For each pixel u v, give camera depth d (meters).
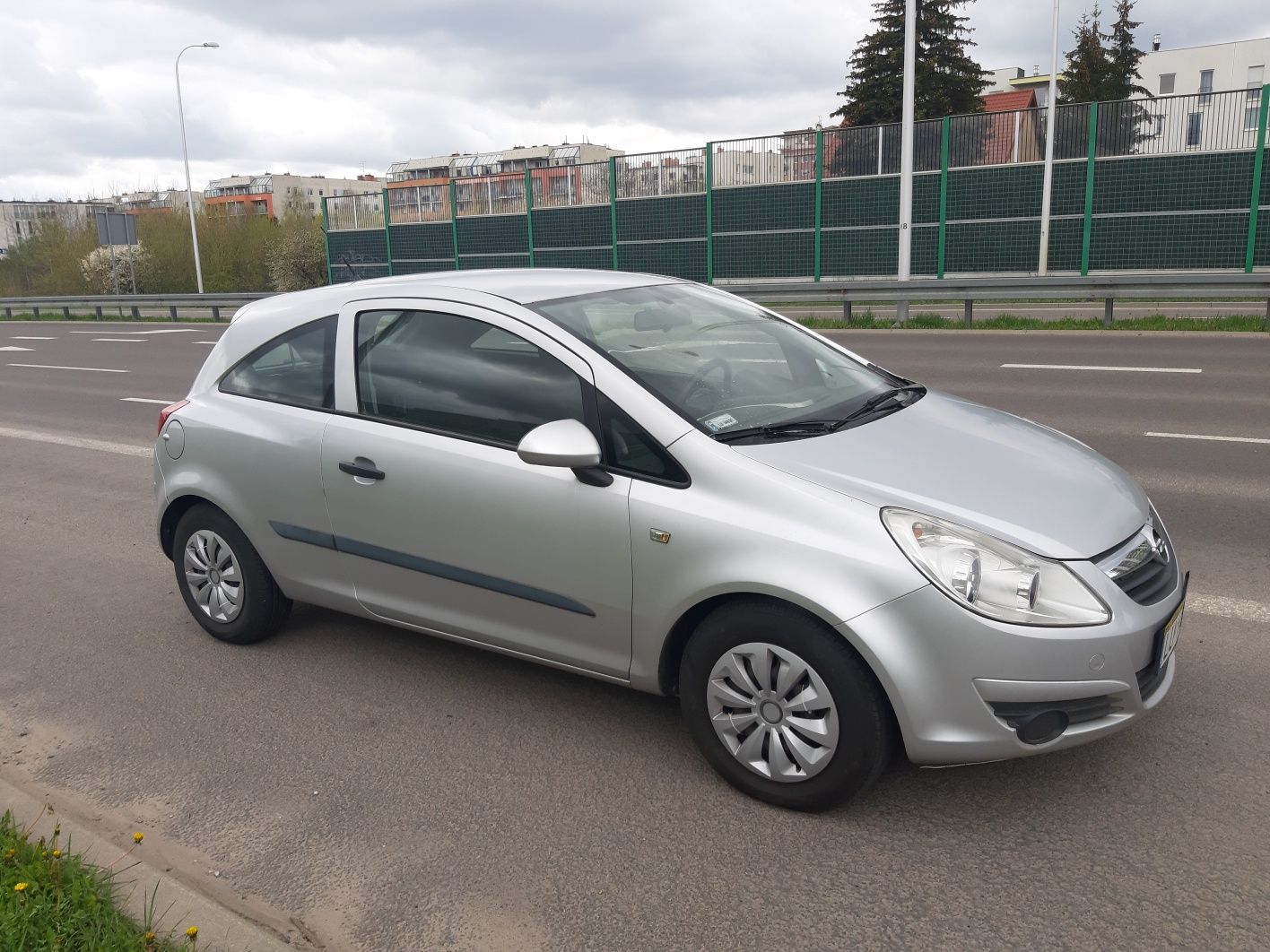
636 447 3.27
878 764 2.94
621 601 3.30
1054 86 25.52
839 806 3.06
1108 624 2.81
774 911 2.68
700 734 3.25
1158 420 8.80
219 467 4.35
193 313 32.84
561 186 27.64
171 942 2.50
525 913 2.72
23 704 4.13
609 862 2.92
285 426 4.13
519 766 3.46
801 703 2.99
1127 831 2.94
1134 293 15.75
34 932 2.49
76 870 2.75
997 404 9.80
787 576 2.92
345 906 2.79
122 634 4.84
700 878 2.83
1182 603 3.18
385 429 3.85
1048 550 2.87
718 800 3.20
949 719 2.82
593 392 3.39
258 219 62.16
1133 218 20.58
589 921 2.68
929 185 22.41
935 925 2.60
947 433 3.55
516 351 3.60
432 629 3.90
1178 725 3.50
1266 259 19.53
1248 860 2.79
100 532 6.68
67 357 18.69
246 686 4.19
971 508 2.98
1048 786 3.18
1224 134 19.53
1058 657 2.76
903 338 15.98
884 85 42.66
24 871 2.71
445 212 30.19
